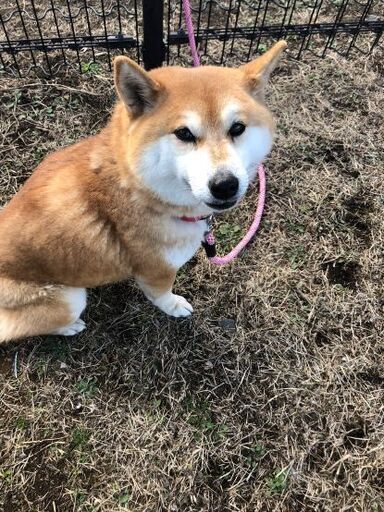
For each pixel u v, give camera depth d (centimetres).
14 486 50
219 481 51
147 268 50
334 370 57
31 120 73
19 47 76
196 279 62
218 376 57
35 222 46
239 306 61
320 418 54
